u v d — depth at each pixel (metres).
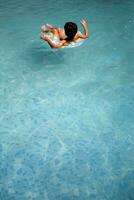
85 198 4.56
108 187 4.71
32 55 8.28
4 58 8.18
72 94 6.77
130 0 12.02
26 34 9.48
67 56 8.21
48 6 11.84
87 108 6.35
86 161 5.16
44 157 5.26
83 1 12.23
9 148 5.44
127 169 4.99
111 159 5.18
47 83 7.15
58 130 5.82
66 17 10.68
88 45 8.71
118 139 5.56
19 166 5.10
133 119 6.01
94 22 10.18
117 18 10.41
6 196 4.63
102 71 7.55
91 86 7.01
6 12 11.40
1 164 5.14
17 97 6.73
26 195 4.64
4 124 6.00
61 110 6.32
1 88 7.02
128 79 7.23
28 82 7.21
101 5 11.70
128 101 6.52
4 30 9.83
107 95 6.71
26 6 11.95
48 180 4.86
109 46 8.64
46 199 4.57
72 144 5.50
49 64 7.87
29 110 6.34
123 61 7.92
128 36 9.15
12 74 7.52
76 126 5.90
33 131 5.82
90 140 5.57
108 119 6.03
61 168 5.05
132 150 5.32
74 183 4.80
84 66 7.76
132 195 4.57
